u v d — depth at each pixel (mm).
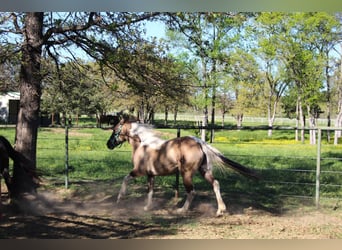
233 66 9984
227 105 33875
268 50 24688
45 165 11844
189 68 17797
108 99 25531
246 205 7723
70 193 8406
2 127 31391
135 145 7379
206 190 8984
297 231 6078
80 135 23844
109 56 7609
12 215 6652
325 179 10430
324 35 25234
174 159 6914
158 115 59406
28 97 7590
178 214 6973
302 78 26016
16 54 7355
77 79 9016
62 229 5977
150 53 7996
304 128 7559
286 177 10641
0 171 6379
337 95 33531
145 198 8117
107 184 9344
